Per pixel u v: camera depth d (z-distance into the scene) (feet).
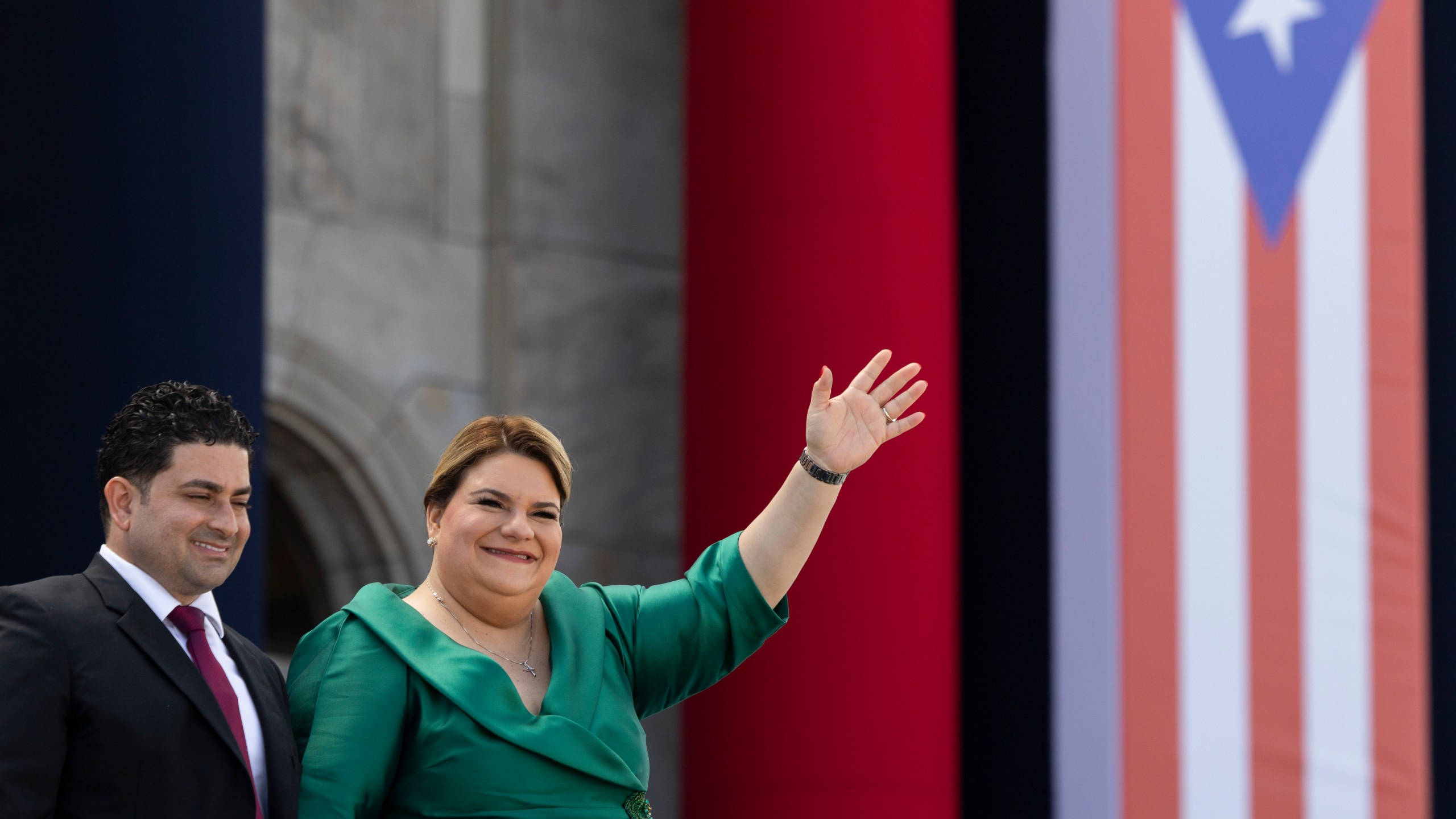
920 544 63.26
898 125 65.05
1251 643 62.85
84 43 39.68
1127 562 62.90
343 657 25.41
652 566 75.77
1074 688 62.95
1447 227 70.49
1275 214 64.44
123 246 38.86
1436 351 70.23
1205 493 63.36
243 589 38.47
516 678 25.86
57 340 38.47
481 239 72.90
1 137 39.68
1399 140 65.31
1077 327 64.13
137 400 23.82
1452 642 69.31
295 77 66.95
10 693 21.59
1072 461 63.67
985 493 67.15
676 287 77.15
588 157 74.84
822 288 64.39
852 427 27.78
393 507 69.26
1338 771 62.64
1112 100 64.44
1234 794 62.34
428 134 71.20
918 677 62.64
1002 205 67.92
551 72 73.97
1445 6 71.15
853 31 65.26
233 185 40.34
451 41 72.23
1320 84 65.05
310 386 66.90
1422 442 64.44
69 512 37.86
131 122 39.42
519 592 25.72
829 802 61.72
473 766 24.40
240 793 23.06
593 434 74.33
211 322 39.42
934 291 64.90
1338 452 63.93
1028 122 67.62
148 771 22.21
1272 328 64.13
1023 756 65.00
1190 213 64.18
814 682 62.13
